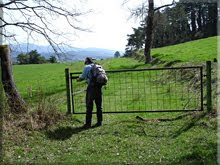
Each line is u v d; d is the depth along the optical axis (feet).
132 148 24.58
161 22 115.34
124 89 52.90
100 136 27.76
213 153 21.67
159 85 53.01
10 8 34.71
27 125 28.53
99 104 31.09
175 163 20.84
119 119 33.50
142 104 40.63
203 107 34.19
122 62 131.44
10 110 30.60
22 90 65.05
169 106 38.01
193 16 169.89
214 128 27.68
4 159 22.49
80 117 34.68
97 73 30.42
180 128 28.94
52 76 101.04
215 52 70.95
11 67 32.73
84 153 23.91
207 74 32.01
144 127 29.99
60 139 27.27
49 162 22.08
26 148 24.75
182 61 65.72
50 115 31.32
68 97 34.32
